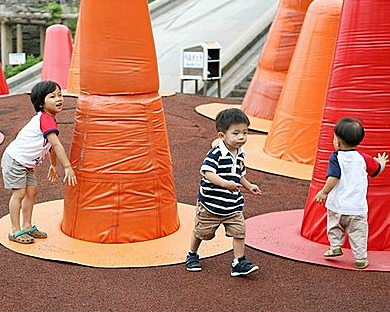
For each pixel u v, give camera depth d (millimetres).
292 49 16016
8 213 8586
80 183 7391
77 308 5676
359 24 7273
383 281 6406
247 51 26562
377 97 7203
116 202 7309
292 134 12078
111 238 7328
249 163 11781
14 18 34188
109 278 6395
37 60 34062
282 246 7379
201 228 6496
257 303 5852
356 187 6621
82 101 7418
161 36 29016
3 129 14594
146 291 6090
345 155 6637
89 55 7289
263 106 16266
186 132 14633
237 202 6391
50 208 8734
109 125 7262
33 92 7098
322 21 11984
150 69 7441
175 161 12023
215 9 31844
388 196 7289
